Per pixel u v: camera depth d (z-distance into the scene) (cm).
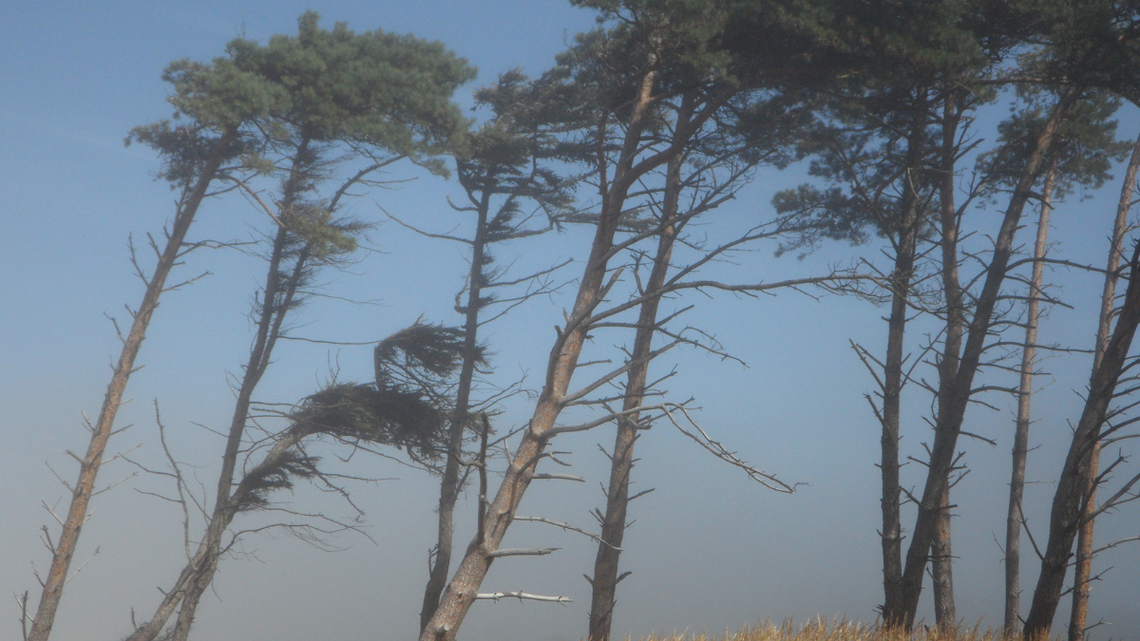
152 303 1791
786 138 1431
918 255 1420
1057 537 1194
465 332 2316
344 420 1992
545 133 2222
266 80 1756
